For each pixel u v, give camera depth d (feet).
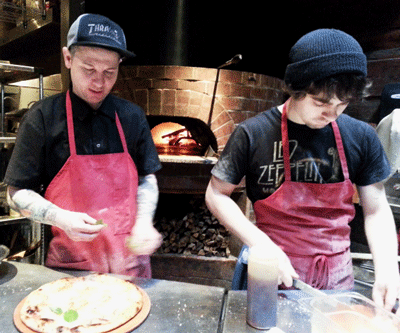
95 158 4.28
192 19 9.53
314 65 3.00
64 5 9.16
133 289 3.48
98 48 3.71
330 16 9.41
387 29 8.56
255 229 3.81
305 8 9.78
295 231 3.93
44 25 9.76
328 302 2.89
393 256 3.69
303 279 3.92
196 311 3.20
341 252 4.01
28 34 10.67
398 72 8.47
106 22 3.87
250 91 9.28
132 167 4.58
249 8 10.45
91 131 4.39
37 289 3.42
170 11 9.32
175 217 10.73
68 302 3.20
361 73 3.01
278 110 4.05
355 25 9.07
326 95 3.01
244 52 10.73
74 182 4.25
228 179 4.07
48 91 11.50
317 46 3.06
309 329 2.97
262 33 10.58
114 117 4.48
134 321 2.96
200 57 9.99
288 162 3.93
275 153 3.99
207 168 9.45
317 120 3.39
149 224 4.38
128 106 4.76
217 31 10.30
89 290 3.43
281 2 10.11
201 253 9.86
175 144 10.07
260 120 4.08
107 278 3.71
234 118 9.27
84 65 3.80
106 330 2.79
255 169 4.09
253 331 2.91
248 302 3.00
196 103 9.10
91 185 4.28
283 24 10.27
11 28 11.68
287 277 3.22
